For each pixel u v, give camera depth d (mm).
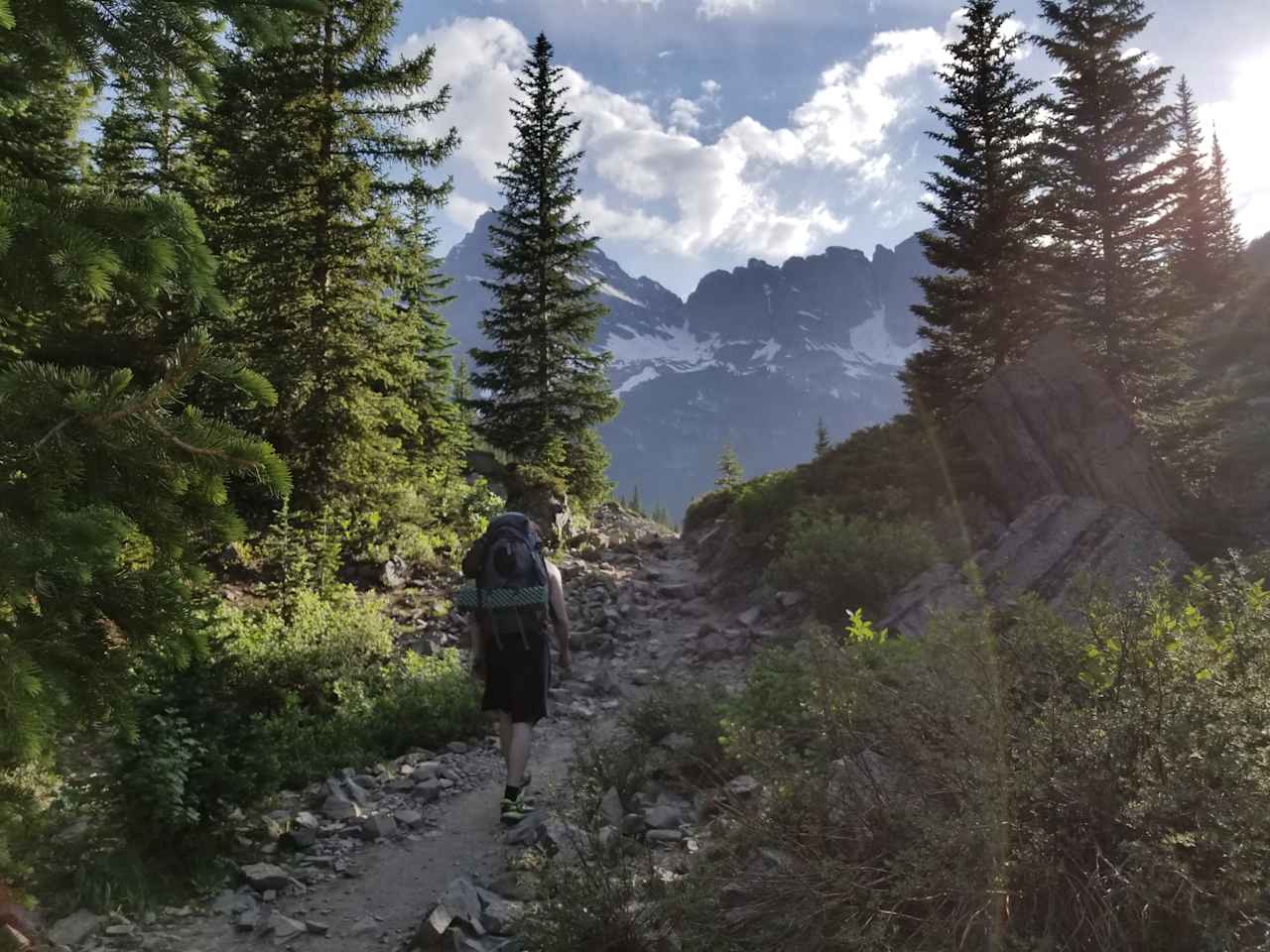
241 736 5344
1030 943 2459
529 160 27891
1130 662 3082
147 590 2902
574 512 23781
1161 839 2438
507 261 27766
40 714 2430
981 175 21922
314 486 14109
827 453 16375
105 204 2996
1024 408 13156
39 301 2760
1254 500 12539
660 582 14492
